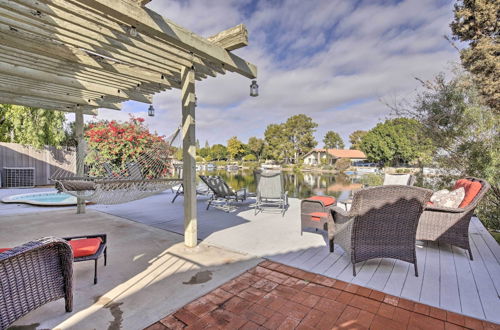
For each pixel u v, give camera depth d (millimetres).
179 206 6375
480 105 5391
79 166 5188
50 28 2492
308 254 3084
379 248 2566
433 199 3518
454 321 1812
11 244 3518
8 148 10227
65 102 5180
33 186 10578
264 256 3025
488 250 3164
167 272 2604
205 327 1753
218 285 2334
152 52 2924
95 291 2223
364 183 7980
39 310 1931
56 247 1796
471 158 5336
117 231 4129
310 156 43125
